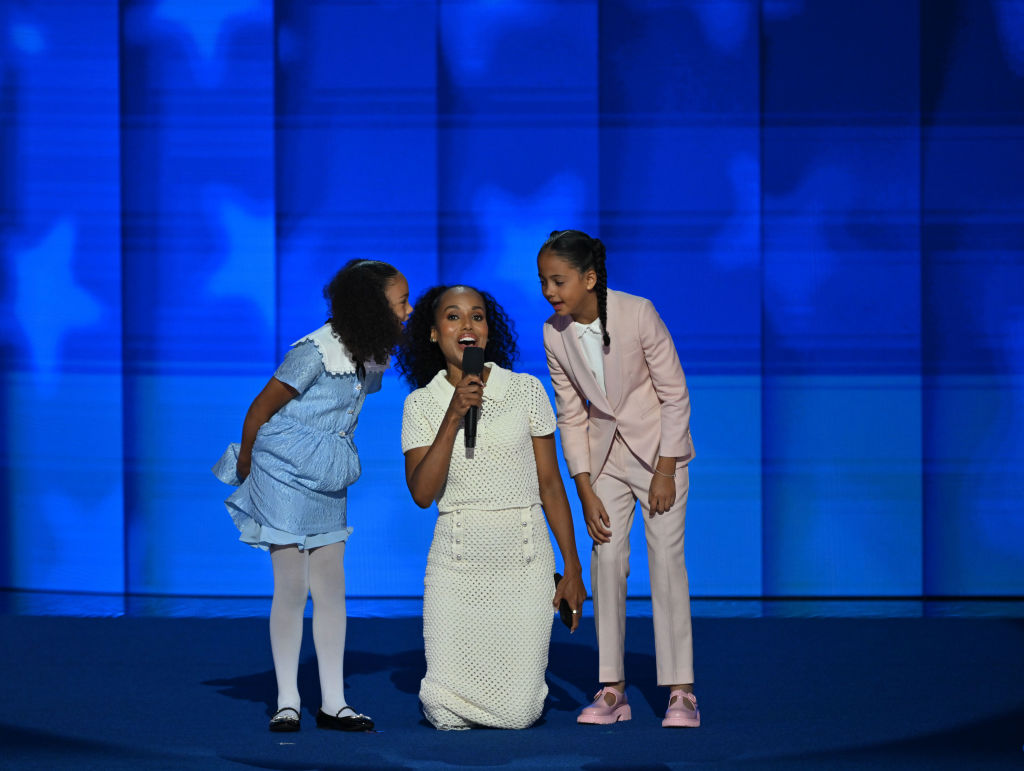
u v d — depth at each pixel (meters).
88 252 22.52
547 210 22.16
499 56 22.12
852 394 21.92
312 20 22.22
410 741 11.98
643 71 21.97
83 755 11.37
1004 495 21.88
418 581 22.47
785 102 21.83
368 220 22.33
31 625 19.39
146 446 22.59
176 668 16.03
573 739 12.04
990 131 21.70
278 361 22.41
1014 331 21.75
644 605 21.59
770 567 22.16
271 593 22.61
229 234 22.39
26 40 22.45
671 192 21.97
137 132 22.38
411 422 12.92
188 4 22.28
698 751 11.41
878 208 21.78
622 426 12.96
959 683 14.80
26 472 22.80
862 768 10.68
